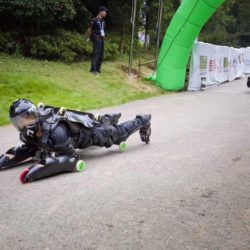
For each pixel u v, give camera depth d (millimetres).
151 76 15289
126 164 5383
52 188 4461
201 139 6879
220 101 11922
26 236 3381
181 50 13930
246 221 3684
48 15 15062
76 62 15680
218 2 13008
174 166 5332
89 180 4730
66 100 10555
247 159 5734
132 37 15273
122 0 19875
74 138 5125
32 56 15055
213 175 4996
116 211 3873
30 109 4727
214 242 3293
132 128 6070
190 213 3840
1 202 4082
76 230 3484
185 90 14844
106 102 10969
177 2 26125
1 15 15148
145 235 3402
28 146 5281
